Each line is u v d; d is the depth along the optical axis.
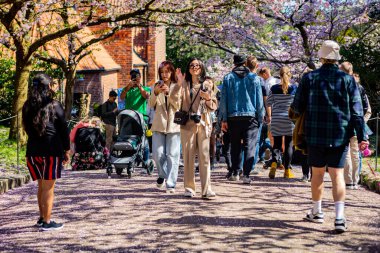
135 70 13.56
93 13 17.36
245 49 23.66
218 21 21.77
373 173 11.67
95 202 9.54
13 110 18.05
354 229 7.39
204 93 9.62
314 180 7.69
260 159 15.83
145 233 7.20
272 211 8.62
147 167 13.70
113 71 33.09
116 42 34.91
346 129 7.31
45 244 6.76
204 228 7.44
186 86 9.87
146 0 17.88
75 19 21.47
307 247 6.45
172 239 6.86
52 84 7.74
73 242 6.83
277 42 23.50
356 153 11.04
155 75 42.81
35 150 7.52
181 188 11.11
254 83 11.45
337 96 7.32
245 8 19.33
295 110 7.57
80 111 23.48
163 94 10.51
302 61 22.33
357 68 23.97
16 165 13.78
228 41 22.95
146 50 42.38
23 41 17.88
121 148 12.98
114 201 9.59
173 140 10.49
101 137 15.80
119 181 12.34
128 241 6.81
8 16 16.84
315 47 22.94
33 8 17.73
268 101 12.39
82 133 15.44
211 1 17.09
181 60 52.97
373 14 23.59
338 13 21.62
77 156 15.42
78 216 8.40
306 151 7.73
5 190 11.07
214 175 13.22
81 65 28.52
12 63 23.16
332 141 7.28
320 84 7.36
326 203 9.30
